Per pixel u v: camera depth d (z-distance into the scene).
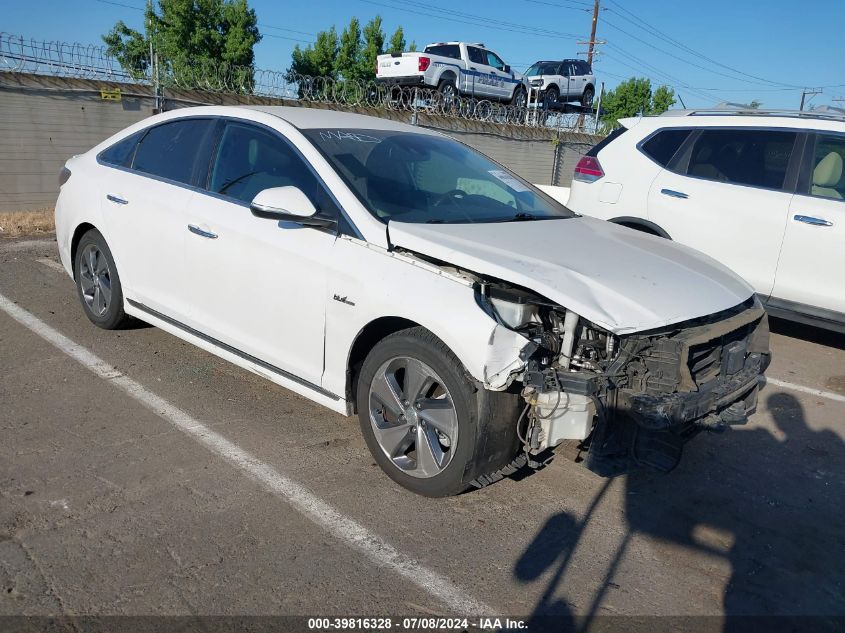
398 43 30.19
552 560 3.09
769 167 5.97
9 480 3.37
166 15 25.94
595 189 6.86
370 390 3.52
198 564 2.87
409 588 2.84
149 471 3.54
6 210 13.19
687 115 6.56
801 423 4.73
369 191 3.77
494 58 22.73
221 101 15.39
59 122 13.52
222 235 4.10
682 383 3.12
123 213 4.80
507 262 3.21
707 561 3.18
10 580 2.71
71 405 4.21
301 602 2.71
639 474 3.89
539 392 3.08
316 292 3.64
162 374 4.75
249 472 3.60
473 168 4.55
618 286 3.22
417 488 3.43
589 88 27.44
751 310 3.65
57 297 6.26
